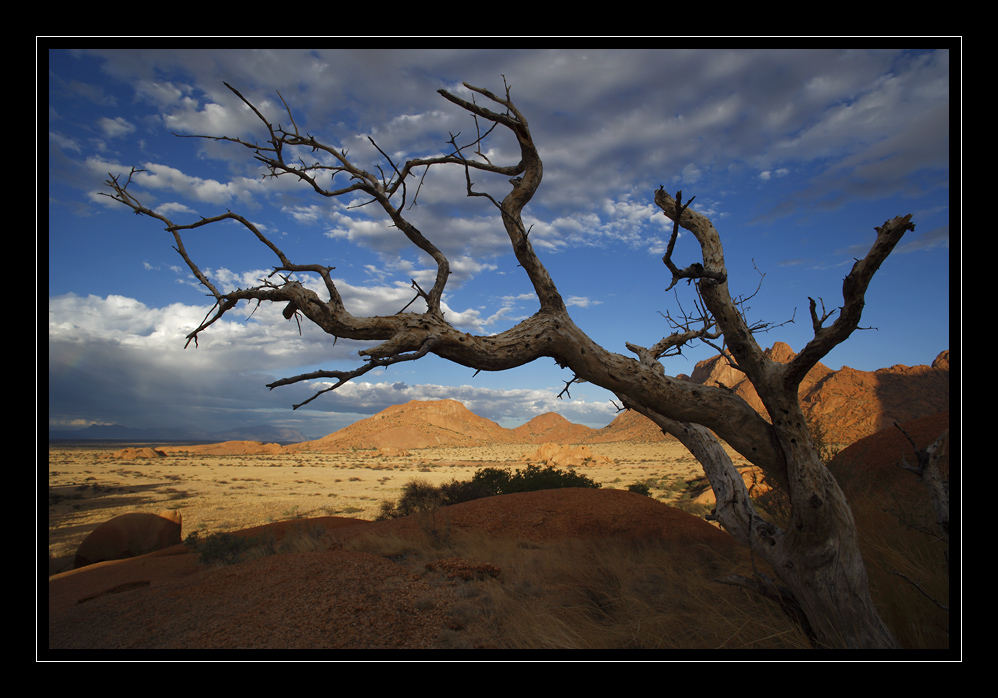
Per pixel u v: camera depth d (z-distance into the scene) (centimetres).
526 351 379
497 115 380
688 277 346
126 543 1216
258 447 11044
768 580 417
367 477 4422
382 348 311
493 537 898
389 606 482
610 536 884
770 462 405
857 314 317
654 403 412
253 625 438
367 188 377
